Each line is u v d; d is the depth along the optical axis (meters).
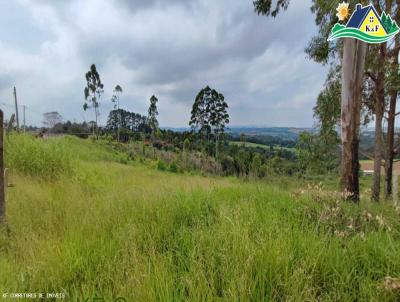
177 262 2.67
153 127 70.25
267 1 7.25
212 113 54.31
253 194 4.79
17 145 8.17
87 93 62.47
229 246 2.55
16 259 2.79
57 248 2.70
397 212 3.49
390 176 10.66
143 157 43.47
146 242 2.94
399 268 2.24
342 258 2.38
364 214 3.43
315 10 7.23
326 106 10.86
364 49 5.44
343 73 5.50
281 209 3.87
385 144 11.46
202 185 6.03
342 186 5.43
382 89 8.91
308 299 1.91
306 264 2.26
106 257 2.65
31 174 7.60
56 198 5.23
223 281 2.14
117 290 2.12
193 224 3.46
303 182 7.57
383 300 1.94
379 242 2.58
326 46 7.93
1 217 3.63
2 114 3.64
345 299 1.97
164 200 4.30
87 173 8.77
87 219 3.59
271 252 2.32
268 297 1.96
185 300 1.89
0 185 3.66
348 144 5.38
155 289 2.04
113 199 4.71
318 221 3.14
